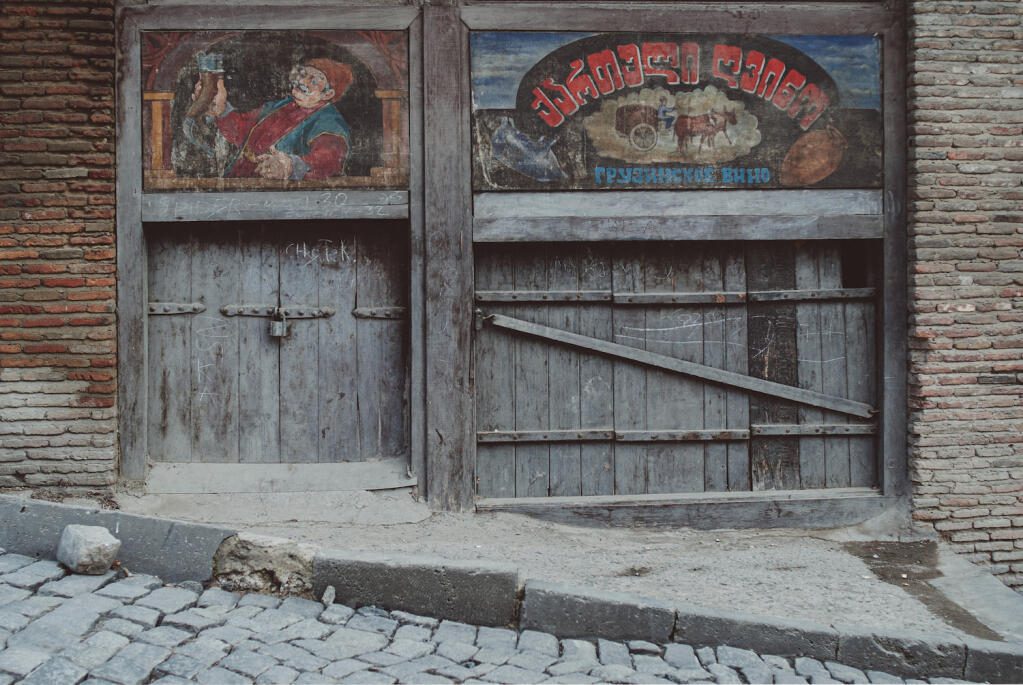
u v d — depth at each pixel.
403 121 6.10
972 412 6.22
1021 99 6.22
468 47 6.11
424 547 5.61
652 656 4.10
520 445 6.30
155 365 6.14
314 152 6.06
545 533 6.04
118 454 6.00
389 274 6.28
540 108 6.13
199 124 6.01
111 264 5.93
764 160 6.24
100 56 5.90
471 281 6.14
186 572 4.31
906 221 6.28
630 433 6.33
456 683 3.62
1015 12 6.22
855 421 6.41
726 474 6.38
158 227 6.15
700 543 6.05
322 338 6.25
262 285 6.22
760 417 6.39
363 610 4.25
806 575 5.45
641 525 6.25
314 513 5.98
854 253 6.41
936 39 6.18
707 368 6.34
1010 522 6.24
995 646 4.29
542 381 6.32
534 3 6.13
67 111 5.88
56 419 5.90
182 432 6.16
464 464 6.14
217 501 5.99
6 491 5.86
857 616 4.72
